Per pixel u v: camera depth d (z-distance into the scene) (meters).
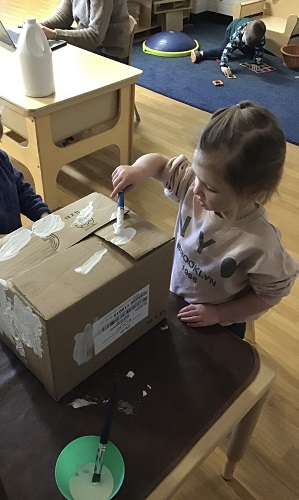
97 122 2.16
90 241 0.75
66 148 2.07
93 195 0.86
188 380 0.80
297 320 1.76
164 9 4.44
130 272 0.71
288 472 1.31
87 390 0.77
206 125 0.81
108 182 2.44
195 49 4.05
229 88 3.50
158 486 0.66
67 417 0.73
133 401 0.76
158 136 2.84
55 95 1.88
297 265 0.95
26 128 1.93
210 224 0.95
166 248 0.76
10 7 4.95
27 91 1.85
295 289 1.88
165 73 3.70
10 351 0.82
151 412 0.75
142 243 0.74
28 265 0.70
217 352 0.85
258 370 0.82
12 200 1.30
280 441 1.38
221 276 0.96
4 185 1.28
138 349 0.84
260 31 3.72
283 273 0.91
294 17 3.86
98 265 0.71
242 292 1.01
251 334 1.57
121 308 0.75
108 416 0.68
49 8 4.99
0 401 0.74
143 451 0.70
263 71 3.81
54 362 0.68
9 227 1.29
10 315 0.71
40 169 2.01
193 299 1.04
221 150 0.77
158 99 3.29
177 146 2.75
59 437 0.70
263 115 0.78
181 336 0.87
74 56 2.27
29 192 1.40
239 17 4.16
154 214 2.24
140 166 1.01
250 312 0.97
